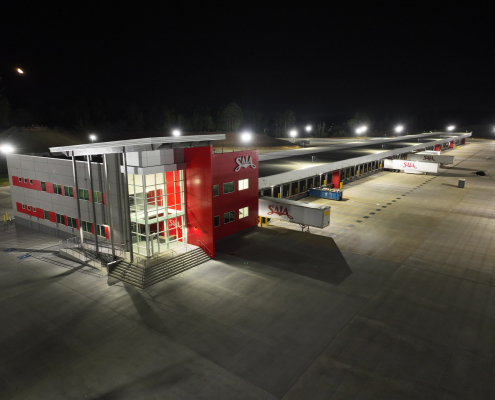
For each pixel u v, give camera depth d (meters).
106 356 18.28
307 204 37.62
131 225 29.28
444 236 37.31
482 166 91.12
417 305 23.27
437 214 46.00
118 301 23.95
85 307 23.22
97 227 32.72
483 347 18.89
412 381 16.34
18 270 29.12
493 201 53.22
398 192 59.72
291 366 17.39
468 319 21.66
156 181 29.45
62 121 147.38
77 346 19.17
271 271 28.53
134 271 27.30
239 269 28.88
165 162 29.39
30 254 32.66
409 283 26.42
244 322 21.28
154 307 23.12
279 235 37.53
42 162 36.72
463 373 16.89
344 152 78.94
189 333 20.22
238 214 36.97
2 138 102.12
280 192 47.94
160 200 30.06
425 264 29.94
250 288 25.62
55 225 37.47
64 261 31.00
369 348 18.80
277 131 183.38
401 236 37.28
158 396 15.50
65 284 26.53
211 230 30.53
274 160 63.84
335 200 53.81
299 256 31.64
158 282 26.64
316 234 37.91
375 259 31.02
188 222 32.22
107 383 16.34
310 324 21.05
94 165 31.33
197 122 156.88
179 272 28.25
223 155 33.78
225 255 31.81
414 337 19.77
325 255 31.89
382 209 48.53
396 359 17.89
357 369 17.16
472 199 54.50
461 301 23.81
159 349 18.81
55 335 20.17
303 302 23.61
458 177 74.56
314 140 144.62
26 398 15.47
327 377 16.61
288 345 19.06
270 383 16.25
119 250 30.67
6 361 17.97
